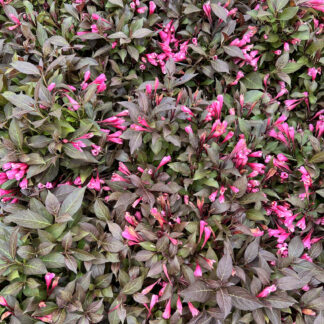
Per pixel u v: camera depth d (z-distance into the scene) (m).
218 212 0.77
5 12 0.91
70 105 0.77
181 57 0.86
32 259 0.70
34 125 0.73
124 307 0.73
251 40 0.88
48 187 0.76
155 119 0.79
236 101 0.85
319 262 0.82
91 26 0.86
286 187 0.83
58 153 0.77
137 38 0.86
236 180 0.76
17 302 0.69
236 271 0.73
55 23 0.93
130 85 0.88
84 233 0.73
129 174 0.79
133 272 0.74
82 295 0.71
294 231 0.83
